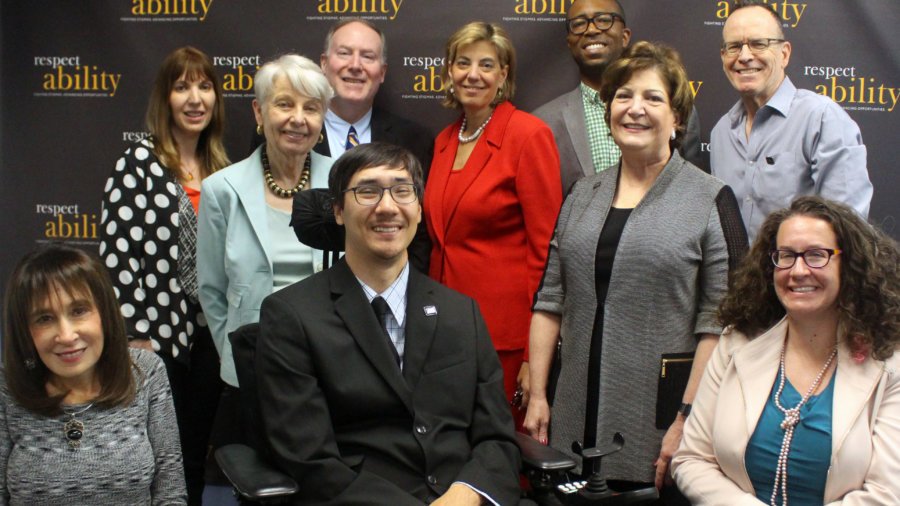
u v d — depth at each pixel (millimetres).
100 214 3594
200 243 2734
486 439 2139
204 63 2984
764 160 2971
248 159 2764
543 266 2826
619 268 2342
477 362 2199
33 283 1970
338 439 2080
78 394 2066
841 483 1897
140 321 2852
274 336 2078
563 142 3221
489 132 2938
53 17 3539
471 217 2887
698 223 2309
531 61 3455
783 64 2979
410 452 2062
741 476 2018
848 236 1940
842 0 3346
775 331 2082
